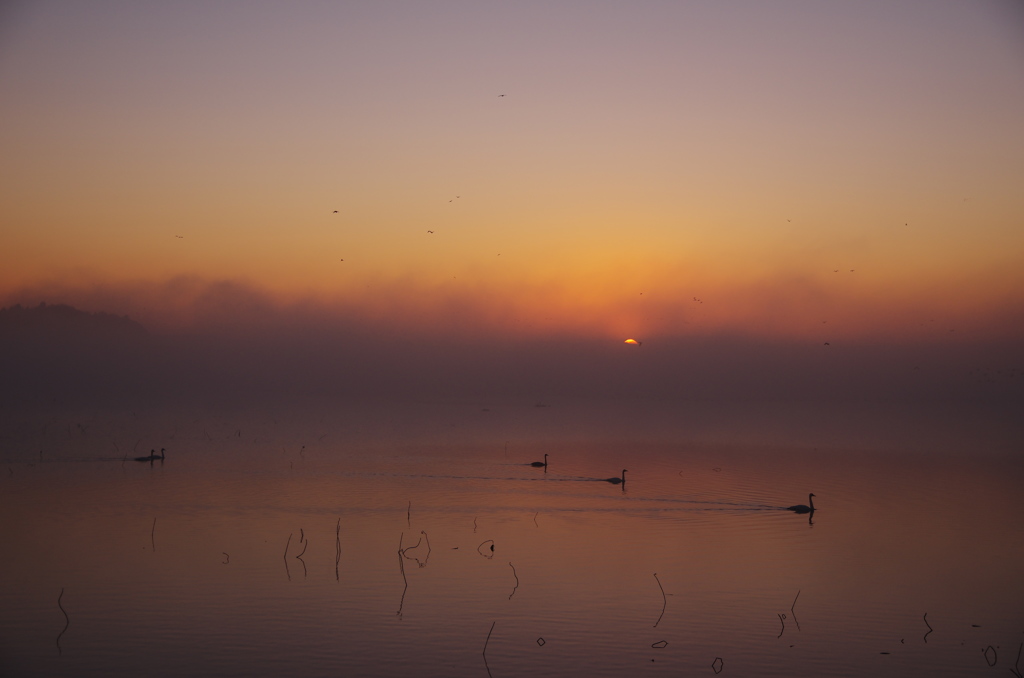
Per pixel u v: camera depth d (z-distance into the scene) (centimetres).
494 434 13562
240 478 6656
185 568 3497
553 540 4203
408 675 2372
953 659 2561
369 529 4444
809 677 2406
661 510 5234
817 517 5047
